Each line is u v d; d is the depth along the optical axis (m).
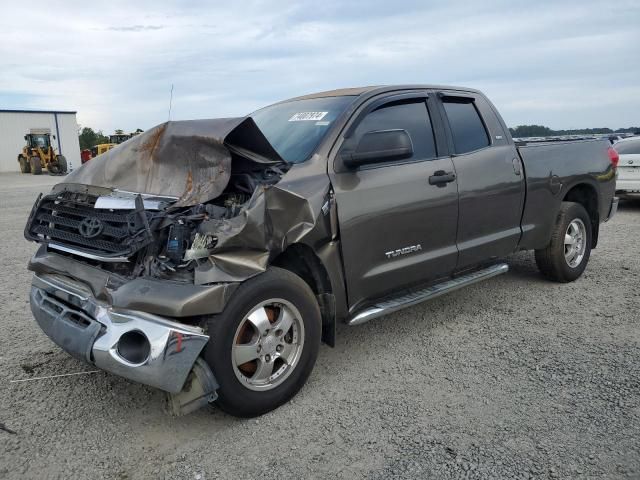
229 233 3.13
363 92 4.39
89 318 3.22
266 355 3.37
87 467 2.93
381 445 3.10
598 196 6.26
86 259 3.55
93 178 3.89
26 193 18.48
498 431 3.21
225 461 2.98
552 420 3.31
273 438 3.20
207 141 3.45
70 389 3.77
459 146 4.81
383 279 4.09
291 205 3.43
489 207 4.92
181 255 3.15
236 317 3.17
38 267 3.78
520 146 5.41
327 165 3.80
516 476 2.79
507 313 5.23
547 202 5.60
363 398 3.64
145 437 3.22
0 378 3.90
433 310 5.36
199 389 3.08
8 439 3.17
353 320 3.92
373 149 3.82
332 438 3.18
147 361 2.97
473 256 4.84
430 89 4.77
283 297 3.40
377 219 3.97
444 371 4.02
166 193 3.54
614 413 3.37
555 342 4.50
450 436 3.17
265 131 4.51
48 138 35.16
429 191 4.35
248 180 3.58
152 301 3.02
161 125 3.79
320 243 3.65
